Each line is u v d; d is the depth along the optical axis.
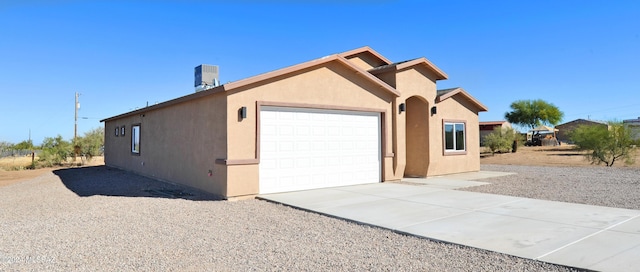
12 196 11.95
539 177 15.42
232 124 10.14
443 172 16.30
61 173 20.30
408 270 4.78
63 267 4.94
